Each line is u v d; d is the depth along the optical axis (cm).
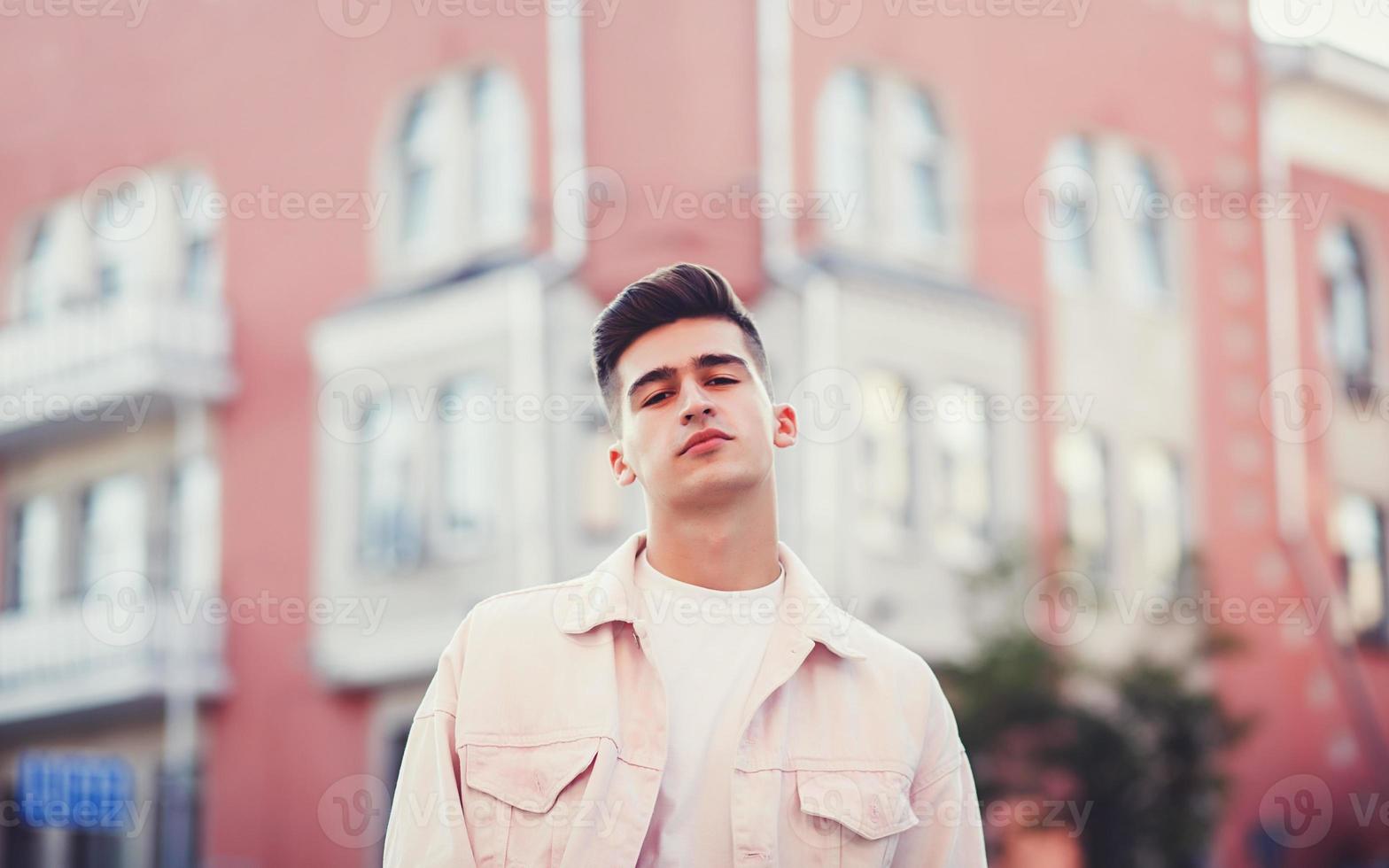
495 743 207
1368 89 1494
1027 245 1365
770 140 1247
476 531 1306
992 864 1127
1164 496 1413
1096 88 1416
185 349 1414
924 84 1332
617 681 212
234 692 1405
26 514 1555
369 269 1376
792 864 206
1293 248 1486
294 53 1427
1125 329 1405
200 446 1438
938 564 1276
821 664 218
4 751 1516
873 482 1256
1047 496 1334
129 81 1513
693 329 216
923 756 220
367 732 1346
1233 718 1204
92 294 1505
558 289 1274
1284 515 1459
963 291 1317
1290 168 1488
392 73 1375
